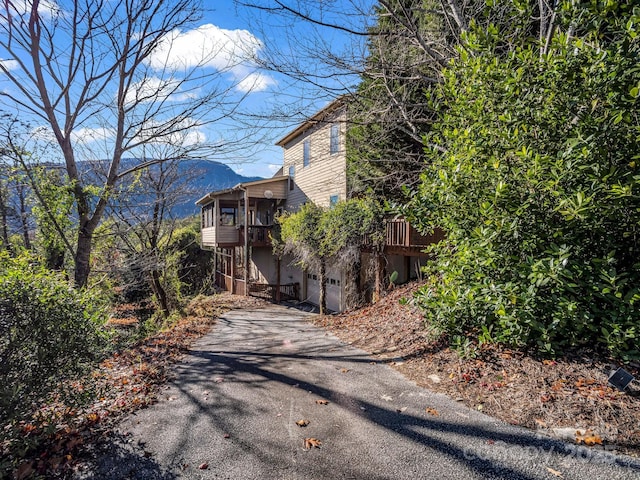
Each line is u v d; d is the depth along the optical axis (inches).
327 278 585.9
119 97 297.3
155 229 492.1
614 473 103.9
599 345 164.4
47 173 281.6
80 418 150.9
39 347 127.3
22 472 113.2
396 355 233.3
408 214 208.5
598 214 150.8
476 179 182.7
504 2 250.4
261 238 765.9
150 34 287.1
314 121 334.6
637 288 147.3
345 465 115.2
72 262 328.2
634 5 144.4
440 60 273.9
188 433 138.8
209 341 328.5
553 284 158.7
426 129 380.2
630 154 145.3
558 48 176.2
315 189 648.4
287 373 213.5
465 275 195.3
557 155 155.0
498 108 181.0
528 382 156.9
